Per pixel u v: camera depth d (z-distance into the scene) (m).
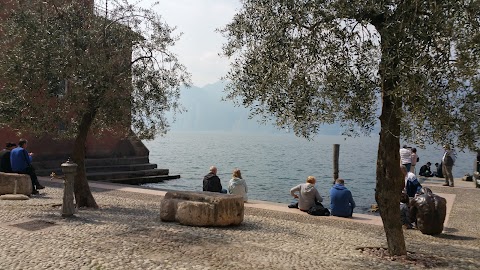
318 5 7.18
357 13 6.84
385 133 7.62
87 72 10.81
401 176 7.90
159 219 11.08
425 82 6.04
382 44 6.50
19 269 6.16
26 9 11.31
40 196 14.34
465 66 5.84
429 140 7.05
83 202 12.59
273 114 7.93
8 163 14.68
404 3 6.38
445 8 6.04
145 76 12.72
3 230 8.60
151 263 6.74
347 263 7.33
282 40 7.46
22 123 11.29
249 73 7.88
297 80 7.31
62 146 24.20
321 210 12.65
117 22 12.48
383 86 6.83
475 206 14.95
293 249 8.27
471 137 6.48
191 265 6.73
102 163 25.48
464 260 7.87
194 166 42.12
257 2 7.90
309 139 8.25
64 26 11.39
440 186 20.55
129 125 12.79
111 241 8.09
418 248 8.93
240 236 9.31
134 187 18.73
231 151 78.25
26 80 10.88
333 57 7.33
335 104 7.51
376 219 12.39
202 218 10.20
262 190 25.31
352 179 31.73
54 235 8.38
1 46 11.26
